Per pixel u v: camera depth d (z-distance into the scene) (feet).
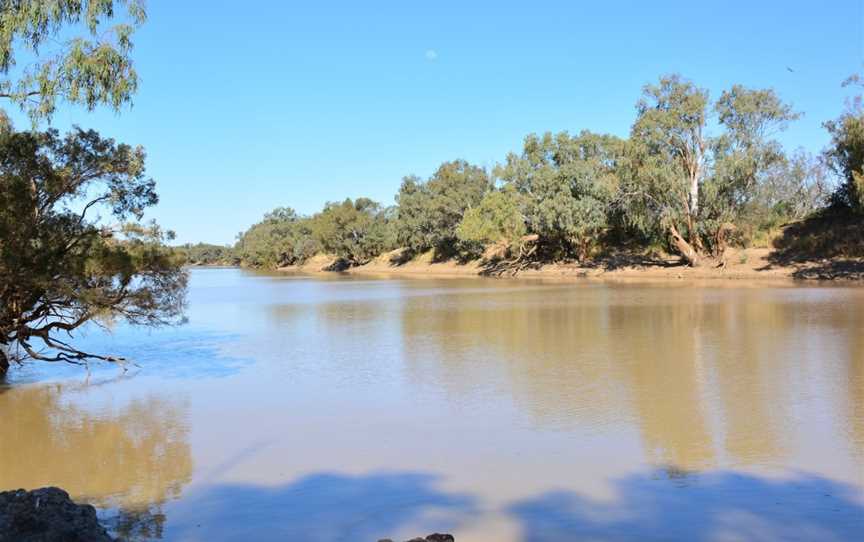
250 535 25.13
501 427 39.75
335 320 106.52
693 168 186.60
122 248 58.34
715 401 44.65
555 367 58.75
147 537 25.16
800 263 180.34
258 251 526.57
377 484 30.48
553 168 240.32
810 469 31.14
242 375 59.52
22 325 57.72
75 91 32.50
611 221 226.17
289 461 34.37
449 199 300.61
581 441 36.50
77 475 32.94
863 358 58.65
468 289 180.04
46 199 54.44
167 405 48.16
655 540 23.75
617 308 111.34
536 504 27.58
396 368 60.70
